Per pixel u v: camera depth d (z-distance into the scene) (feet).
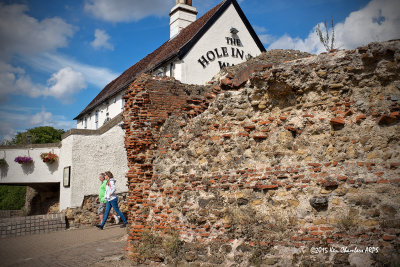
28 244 34.96
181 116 30.14
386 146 17.53
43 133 108.17
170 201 26.18
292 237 18.72
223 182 22.56
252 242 20.03
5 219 43.21
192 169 25.05
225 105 23.72
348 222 17.39
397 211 16.49
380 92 18.21
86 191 47.50
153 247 25.76
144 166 29.78
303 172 19.35
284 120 20.90
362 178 17.66
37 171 54.75
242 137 22.38
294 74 20.43
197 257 22.29
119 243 31.22
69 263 25.64
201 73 63.41
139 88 31.65
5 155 55.47
